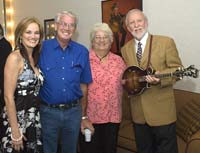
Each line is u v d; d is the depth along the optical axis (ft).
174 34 10.50
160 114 7.70
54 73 7.50
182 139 8.77
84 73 8.12
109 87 8.37
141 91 7.70
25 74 6.93
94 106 8.42
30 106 7.14
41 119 7.70
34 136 7.39
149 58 7.63
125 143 9.62
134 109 8.11
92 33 8.30
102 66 8.38
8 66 6.81
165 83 7.45
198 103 9.18
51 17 15.64
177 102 9.80
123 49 8.35
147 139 8.14
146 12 11.18
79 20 13.98
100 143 8.65
